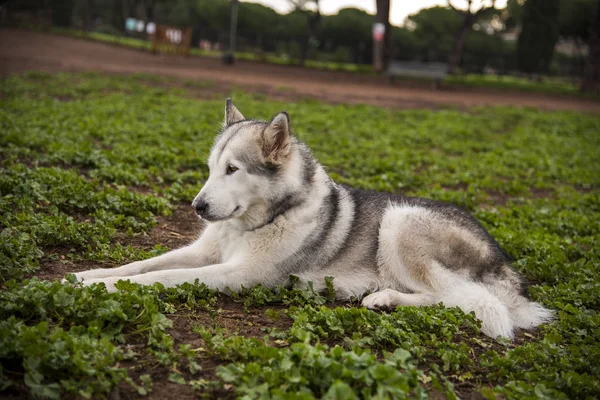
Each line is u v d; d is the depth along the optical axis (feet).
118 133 11.14
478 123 19.12
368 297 5.61
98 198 6.98
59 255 5.74
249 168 5.49
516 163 12.89
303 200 5.72
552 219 8.66
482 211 8.63
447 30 64.39
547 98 32.60
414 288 5.85
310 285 5.60
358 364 4.16
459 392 4.48
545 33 56.95
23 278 5.14
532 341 5.36
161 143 10.64
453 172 11.68
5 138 9.12
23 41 35.14
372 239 5.99
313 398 3.83
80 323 4.46
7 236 5.55
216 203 5.41
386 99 24.95
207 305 5.16
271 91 23.52
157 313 4.63
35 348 3.92
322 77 32.89
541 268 6.65
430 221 5.90
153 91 18.99
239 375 4.10
